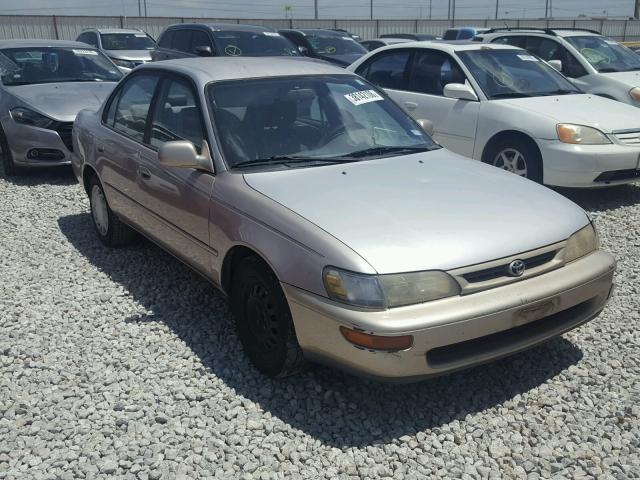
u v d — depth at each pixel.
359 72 8.88
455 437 3.23
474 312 3.13
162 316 4.53
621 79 9.40
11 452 3.15
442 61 7.94
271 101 4.43
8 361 3.96
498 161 7.30
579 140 6.71
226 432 3.28
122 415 3.40
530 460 3.07
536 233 3.45
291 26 31.31
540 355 3.96
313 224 3.37
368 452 3.13
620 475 2.95
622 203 7.20
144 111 5.03
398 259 3.14
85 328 4.36
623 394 3.56
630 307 4.57
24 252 5.81
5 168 8.66
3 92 8.59
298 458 3.08
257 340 3.75
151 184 4.66
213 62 4.85
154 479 2.95
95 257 5.68
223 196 3.88
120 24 29.16
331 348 3.20
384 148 4.44
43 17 27.67
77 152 6.08
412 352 3.06
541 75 7.98
